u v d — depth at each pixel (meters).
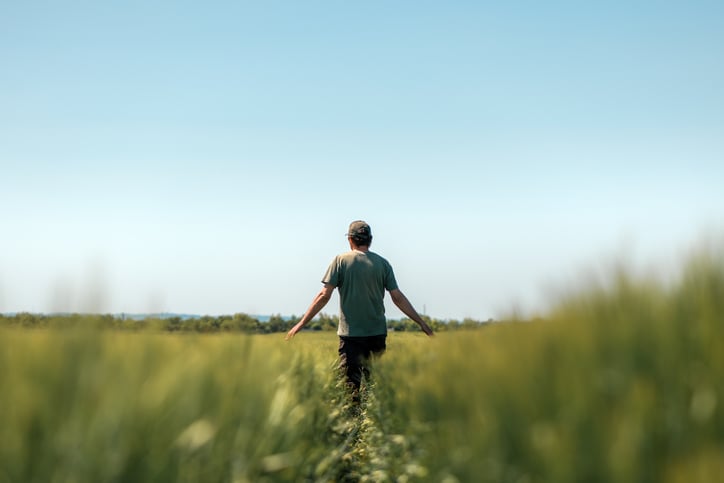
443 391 2.81
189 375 2.53
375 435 5.12
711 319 1.99
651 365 1.97
